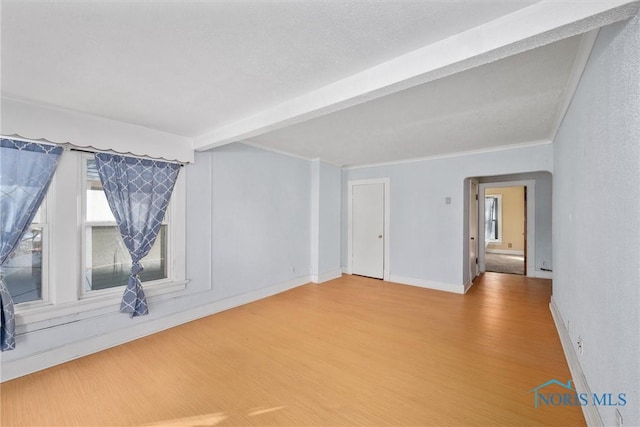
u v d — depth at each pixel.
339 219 5.79
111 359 2.54
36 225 2.40
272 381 2.20
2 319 2.14
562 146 2.86
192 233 3.47
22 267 2.36
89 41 1.53
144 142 2.99
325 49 1.66
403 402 1.95
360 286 5.01
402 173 5.26
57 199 2.47
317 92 2.18
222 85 2.10
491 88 2.22
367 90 1.91
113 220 2.90
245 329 3.18
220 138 3.06
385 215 5.47
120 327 2.85
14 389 2.11
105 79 1.97
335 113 2.76
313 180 5.25
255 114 2.67
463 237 4.60
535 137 3.64
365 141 3.90
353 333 3.06
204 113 2.64
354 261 5.93
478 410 1.86
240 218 4.01
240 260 4.02
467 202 4.87
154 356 2.59
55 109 2.41
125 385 2.16
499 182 6.01
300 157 4.99
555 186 3.43
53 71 1.85
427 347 2.73
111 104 2.40
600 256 1.56
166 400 1.99
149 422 1.79
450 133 3.47
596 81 1.59
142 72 1.89
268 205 4.42
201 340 2.91
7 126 2.18
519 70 1.94
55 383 2.19
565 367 2.35
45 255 2.46
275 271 4.55
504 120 2.98
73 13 1.30
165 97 2.29
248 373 2.31
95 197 2.77
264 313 3.68
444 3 1.29
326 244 5.41
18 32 1.43
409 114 2.79
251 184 4.15
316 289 4.81
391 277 5.38
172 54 1.68
